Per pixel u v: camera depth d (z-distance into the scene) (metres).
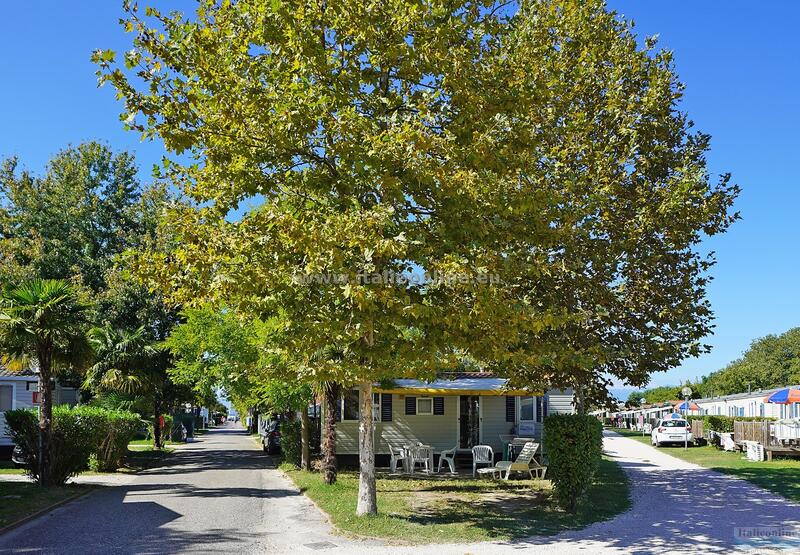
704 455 27.64
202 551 9.66
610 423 76.62
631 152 16.09
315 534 10.95
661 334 16.56
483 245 10.98
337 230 9.73
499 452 24.02
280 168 11.75
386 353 11.26
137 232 39.88
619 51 16.64
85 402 38.38
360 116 10.48
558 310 12.91
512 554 9.44
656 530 11.21
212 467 25.06
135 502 14.79
